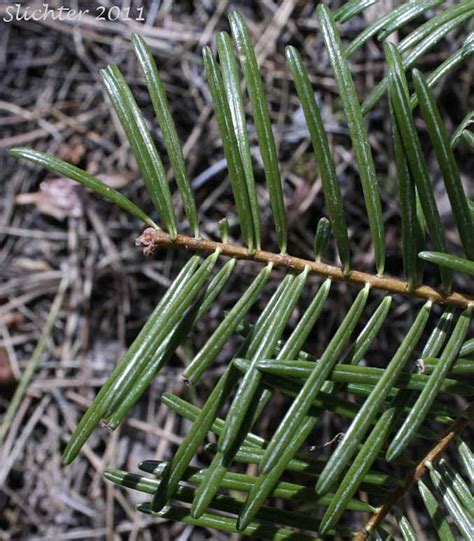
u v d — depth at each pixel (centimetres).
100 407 15
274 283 31
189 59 33
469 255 16
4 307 34
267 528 16
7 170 34
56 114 34
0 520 32
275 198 16
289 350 15
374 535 16
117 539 32
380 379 15
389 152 31
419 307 30
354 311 16
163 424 32
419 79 15
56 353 33
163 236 16
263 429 30
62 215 34
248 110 32
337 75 16
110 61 34
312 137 15
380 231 16
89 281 33
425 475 17
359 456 15
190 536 31
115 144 34
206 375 31
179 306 15
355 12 18
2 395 33
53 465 33
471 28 30
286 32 33
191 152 33
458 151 30
